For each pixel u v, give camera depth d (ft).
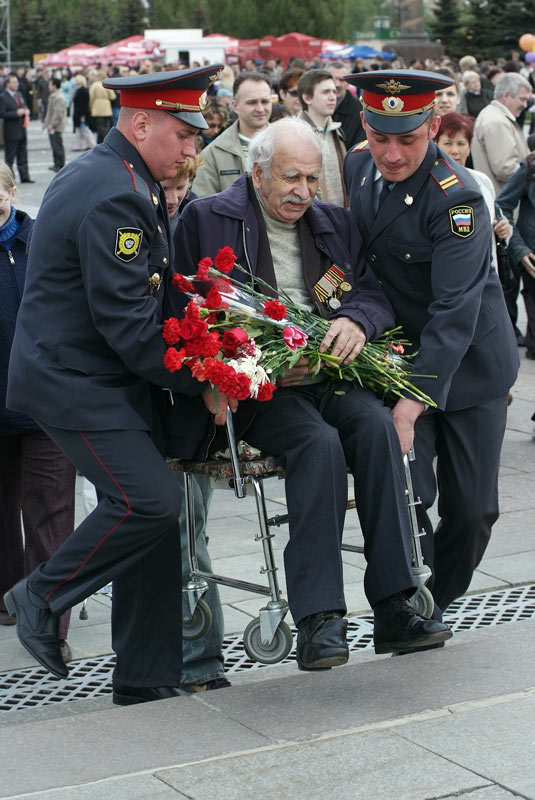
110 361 12.14
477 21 193.16
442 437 14.64
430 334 13.08
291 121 12.88
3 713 14.39
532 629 14.07
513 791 9.64
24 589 12.53
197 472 12.82
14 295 15.64
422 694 11.96
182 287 12.46
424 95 12.83
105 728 11.50
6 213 15.61
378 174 13.80
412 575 12.44
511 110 32.71
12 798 9.94
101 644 16.40
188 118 11.91
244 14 250.98
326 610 11.84
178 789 9.90
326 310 13.24
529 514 21.02
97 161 11.90
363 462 12.39
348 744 10.66
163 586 12.84
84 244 11.55
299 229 13.34
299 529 12.05
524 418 26.96
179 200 14.74
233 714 11.71
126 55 172.14
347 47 164.04
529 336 31.73
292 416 12.45
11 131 68.18
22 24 281.74
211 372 11.65
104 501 12.16
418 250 13.39
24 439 15.92
